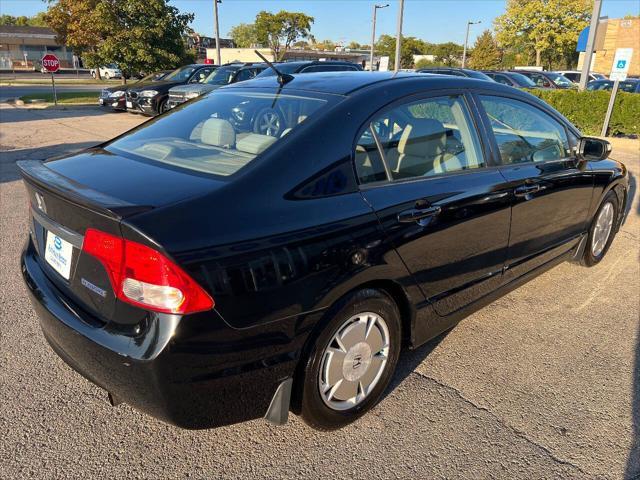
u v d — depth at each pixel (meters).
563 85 17.38
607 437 2.50
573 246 4.16
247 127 2.61
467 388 2.85
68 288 2.22
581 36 14.61
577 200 3.90
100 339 1.97
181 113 3.08
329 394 2.38
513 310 3.81
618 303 3.95
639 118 12.90
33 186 2.33
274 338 2.06
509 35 44.16
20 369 2.87
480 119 3.10
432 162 2.78
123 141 2.88
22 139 10.84
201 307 1.85
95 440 2.38
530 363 3.12
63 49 67.44
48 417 2.52
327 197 2.24
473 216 2.86
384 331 2.55
